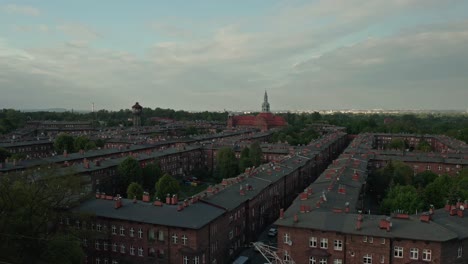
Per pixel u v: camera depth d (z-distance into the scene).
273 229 121.75
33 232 80.50
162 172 176.12
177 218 89.75
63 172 102.00
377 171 157.50
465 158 187.75
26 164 154.88
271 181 132.38
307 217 87.94
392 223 82.31
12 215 78.56
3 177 84.19
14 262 75.12
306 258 84.44
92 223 94.62
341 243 81.81
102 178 157.12
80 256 81.69
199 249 86.69
